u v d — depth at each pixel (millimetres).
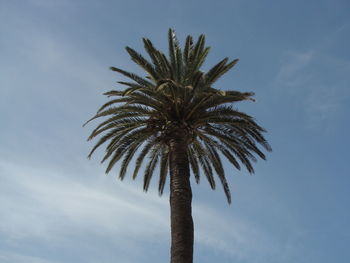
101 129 24453
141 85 24453
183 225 21344
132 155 25703
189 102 24031
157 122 24406
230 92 23531
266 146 24891
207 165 27969
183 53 25484
